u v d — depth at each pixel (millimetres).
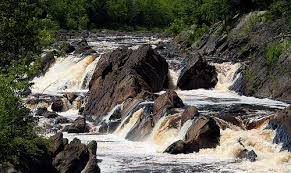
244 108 43156
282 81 52188
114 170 29438
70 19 140375
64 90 61812
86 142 37312
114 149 35188
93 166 25922
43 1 29703
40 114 46281
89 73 62438
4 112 23203
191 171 29156
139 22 182125
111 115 43812
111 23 168250
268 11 69812
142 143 37375
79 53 68812
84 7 158000
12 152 23219
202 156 32656
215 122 34250
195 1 96062
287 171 28828
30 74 25734
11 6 27062
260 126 35656
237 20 76312
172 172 29000
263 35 66312
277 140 33125
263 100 50562
